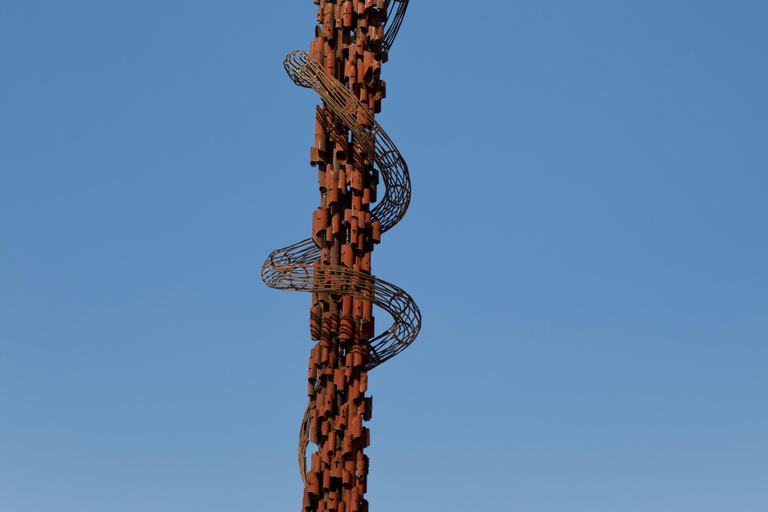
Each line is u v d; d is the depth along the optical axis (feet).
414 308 109.60
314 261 112.68
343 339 106.22
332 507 102.06
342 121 112.27
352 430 104.17
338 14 118.52
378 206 116.37
